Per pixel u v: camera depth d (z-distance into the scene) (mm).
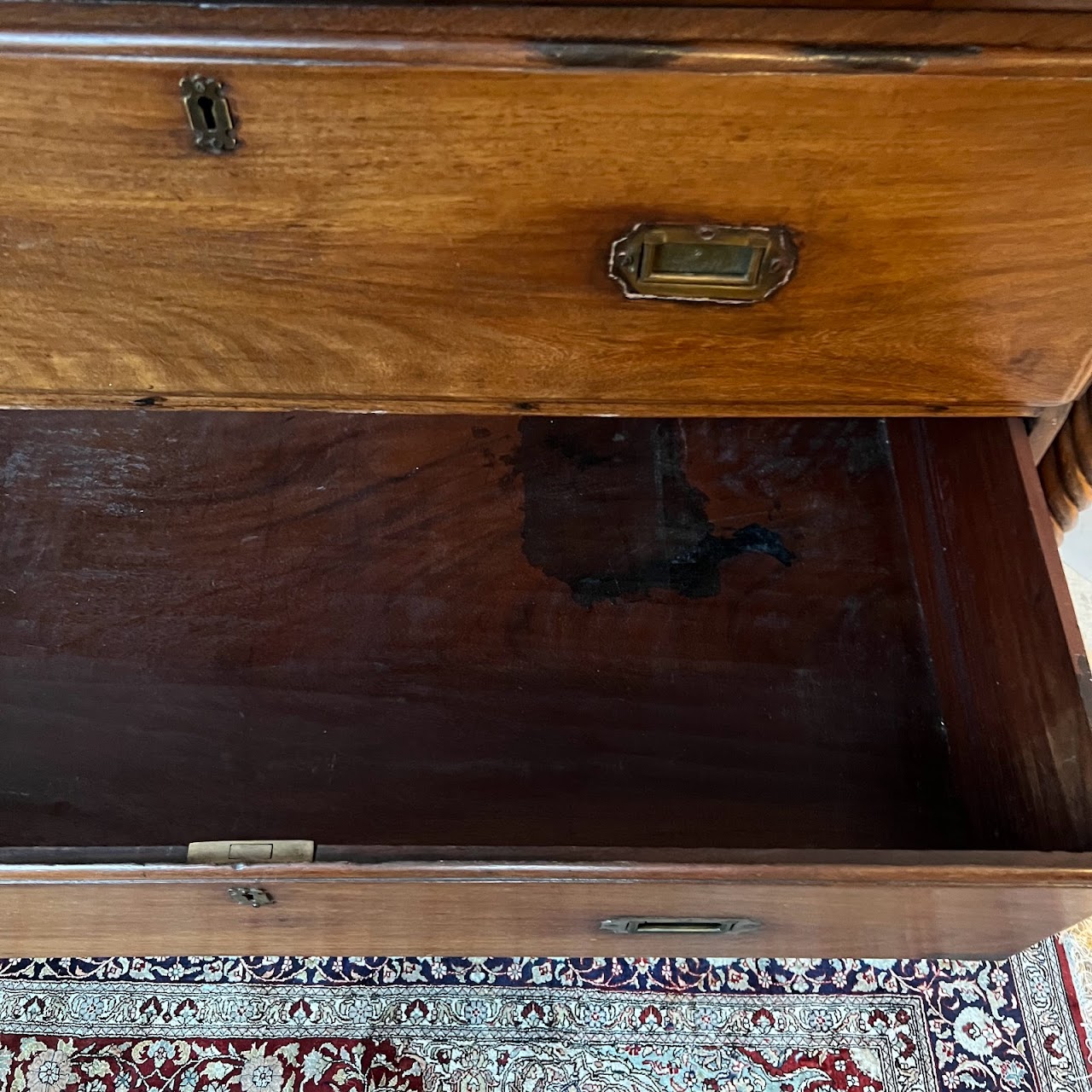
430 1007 770
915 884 536
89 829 688
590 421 902
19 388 590
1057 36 404
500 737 747
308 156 443
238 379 581
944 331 554
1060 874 533
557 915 618
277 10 389
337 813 707
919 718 772
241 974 778
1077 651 614
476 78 410
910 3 393
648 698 769
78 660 757
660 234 485
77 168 446
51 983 767
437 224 479
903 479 855
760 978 791
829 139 440
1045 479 713
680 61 405
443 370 575
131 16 389
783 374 586
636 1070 747
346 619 790
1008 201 474
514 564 826
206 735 732
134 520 828
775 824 723
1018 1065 753
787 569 832
